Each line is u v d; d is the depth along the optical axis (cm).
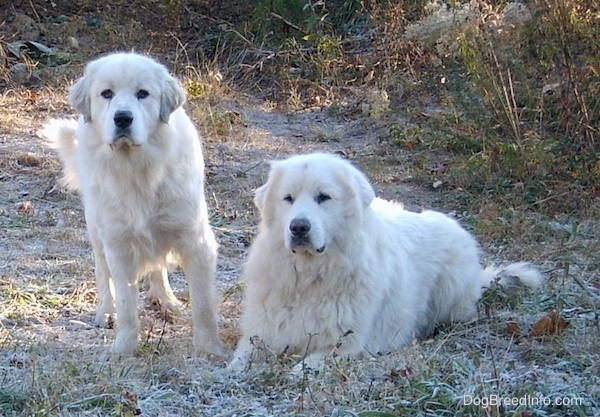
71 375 587
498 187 1071
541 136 1145
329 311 644
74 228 981
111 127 660
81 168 726
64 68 1633
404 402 538
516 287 767
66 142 798
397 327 689
